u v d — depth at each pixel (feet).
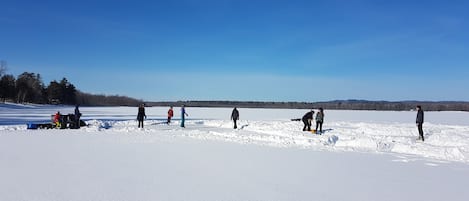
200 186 26.94
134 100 618.03
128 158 38.73
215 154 42.80
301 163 37.63
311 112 73.10
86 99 560.61
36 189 25.18
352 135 64.03
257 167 34.96
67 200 22.75
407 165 37.60
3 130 71.82
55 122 78.07
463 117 181.47
